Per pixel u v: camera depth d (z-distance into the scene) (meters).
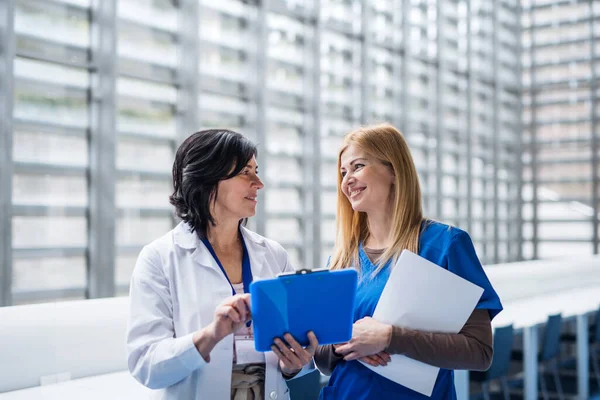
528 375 4.39
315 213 8.60
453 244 1.64
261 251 1.71
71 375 2.52
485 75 11.64
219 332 1.39
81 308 2.66
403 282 1.60
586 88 12.21
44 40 6.01
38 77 6.01
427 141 10.53
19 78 5.89
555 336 4.66
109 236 6.29
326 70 8.96
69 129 6.21
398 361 1.61
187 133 7.02
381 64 9.64
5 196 5.47
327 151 9.15
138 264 1.59
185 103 7.01
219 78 7.65
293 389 2.13
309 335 1.45
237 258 1.68
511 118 12.82
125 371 2.67
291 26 8.43
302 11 8.42
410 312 1.60
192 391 1.53
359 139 1.75
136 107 6.84
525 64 12.76
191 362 1.41
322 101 8.98
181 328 1.54
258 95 7.80
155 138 7.01
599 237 12.17
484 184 12.01
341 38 9.05
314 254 8.66
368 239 1.84
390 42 9.66
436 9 10.20
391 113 9.84
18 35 5.86
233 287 1.62
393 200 1.75
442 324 1.60
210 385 1.50
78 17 6.21
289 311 1.43
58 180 6.22
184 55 6.96
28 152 6.02
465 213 11.42
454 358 1.56
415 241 1.68
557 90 12.48
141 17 6.84
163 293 1.55
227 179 1.58
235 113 7.87
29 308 2.53
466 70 10.95
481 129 11.82
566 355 6.53
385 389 1.63
